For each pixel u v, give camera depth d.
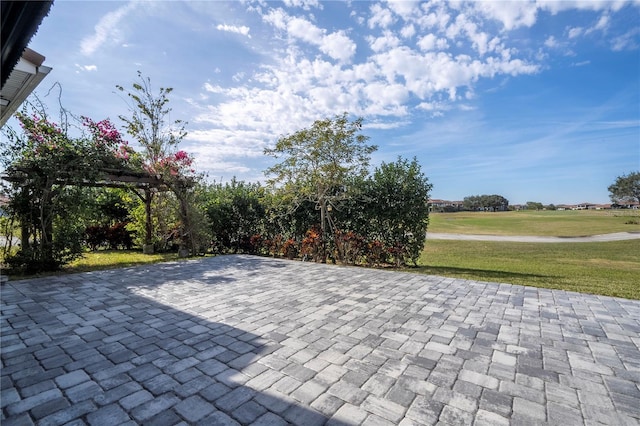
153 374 2.65
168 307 4.50
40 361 2.87
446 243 17.34
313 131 8.55
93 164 7.29
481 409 2.21
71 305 4.56
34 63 2.87
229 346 3.21
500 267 9.12
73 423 2.01
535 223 31.84
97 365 2.80
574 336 3.54
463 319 4.07
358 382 2.55
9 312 4.24
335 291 5.45
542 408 2.23
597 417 2.15
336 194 9.06
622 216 38.34
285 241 9.84
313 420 2.06
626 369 2.81
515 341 3.40
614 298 5.11
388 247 8.38
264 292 5.35
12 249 7.00
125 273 6.91
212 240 10.85
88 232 10.80
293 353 3.07
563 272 8.14
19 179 6.57
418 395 2.38
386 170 8.62
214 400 2.28
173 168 9.45
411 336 3.51
